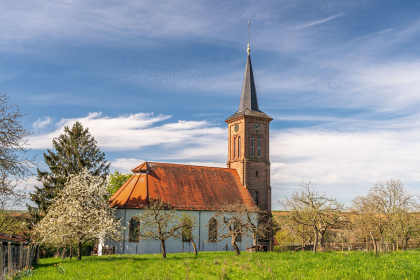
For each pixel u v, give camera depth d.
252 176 68.19
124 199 52.59
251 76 74.38
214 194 61.69
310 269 21.58
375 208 41.28
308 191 38.25
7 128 26.91
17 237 29.77
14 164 27.17
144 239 47.12
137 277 20.50
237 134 70.88
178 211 54.47
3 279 20.17
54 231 36.78
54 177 64.00
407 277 17.69
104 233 39.09
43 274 22.58
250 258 28.23
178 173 61.91
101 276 21.17
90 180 43.31
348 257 26.73
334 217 38.75
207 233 56.91
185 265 26.06
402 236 46.09
